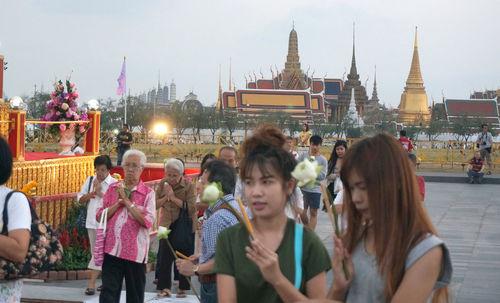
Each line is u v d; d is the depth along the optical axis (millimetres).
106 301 6586
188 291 8469
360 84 146375
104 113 77750
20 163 11125
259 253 2791
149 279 9328
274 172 3080
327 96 157875
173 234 8016
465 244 12414
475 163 28516
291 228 3184
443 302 2949
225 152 7906
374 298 2783
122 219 6645
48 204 10406
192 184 8109
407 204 2750
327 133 99938
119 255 6594
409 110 158750
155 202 7547
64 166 12508
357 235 2947
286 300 2824
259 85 143125
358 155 2812
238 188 7023
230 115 94812
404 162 2783
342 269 2822
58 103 13586
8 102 11102
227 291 3104
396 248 2711
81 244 10008
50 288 8477
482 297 8227
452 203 19922
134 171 6723
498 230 14305
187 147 47031
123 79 41656
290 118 106625
